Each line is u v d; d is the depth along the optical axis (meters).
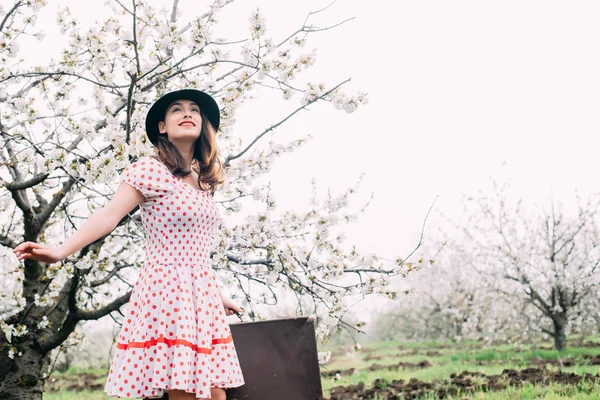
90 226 2.40
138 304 2.59
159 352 2.45
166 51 4.72
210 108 3.01
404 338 19.31
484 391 6.37
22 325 4.59
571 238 11.89
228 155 4.96
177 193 2.62
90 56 4.71
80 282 4.95
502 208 12.99
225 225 4.85
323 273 4.69
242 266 4.97
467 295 15.70
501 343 14.92
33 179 4.05
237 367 2.69
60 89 4.71
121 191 2.54
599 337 14.59
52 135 4.54
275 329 3.22
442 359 11.23
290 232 4.92
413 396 6.59
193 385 2.45
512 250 12.57
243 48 4.39
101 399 7.71
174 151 2.73
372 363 11.34
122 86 4.20
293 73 4.35
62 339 4.77
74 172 3.82
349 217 4.98
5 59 4.49
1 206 5.52
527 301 12.22
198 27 4.38
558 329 11.41
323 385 8.31
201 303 2.57
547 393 5.66
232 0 4.70
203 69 4.84
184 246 2.61
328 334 4.68
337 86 4.41
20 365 4.69
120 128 4.59
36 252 2.23
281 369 3.19
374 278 4.67
